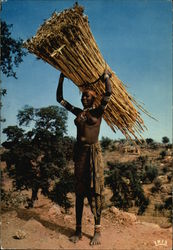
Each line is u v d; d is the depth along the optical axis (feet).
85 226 14.40
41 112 52.21
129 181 87.81
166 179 120.98
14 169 50.47
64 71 11.96
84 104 12.05
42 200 58.90
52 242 11.72
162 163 152.35
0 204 16.66
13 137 50.47
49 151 51.85
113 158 162.40
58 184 51.16
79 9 11.04
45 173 50.52
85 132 11.80
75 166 12.21
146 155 160.66
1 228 12.84
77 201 12.28
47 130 52.01
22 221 14.14
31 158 49.39
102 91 12.05
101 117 11.97
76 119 12.17
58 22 11.18
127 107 12.39
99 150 11.90
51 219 15.16
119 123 12.75
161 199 97.35
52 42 11.16
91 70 11.50
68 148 54.08
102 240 12.56
